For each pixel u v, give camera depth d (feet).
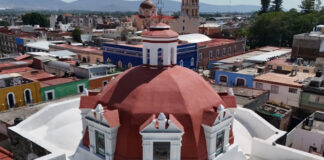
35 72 169.37
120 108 51.83
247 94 122.72
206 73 209.97
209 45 257.96
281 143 70.54
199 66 245.04
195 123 50.16
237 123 77.10
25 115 102.01
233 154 58.70
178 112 49.88
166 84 53.47
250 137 73.67
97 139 53.67
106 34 337.31
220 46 271.08
